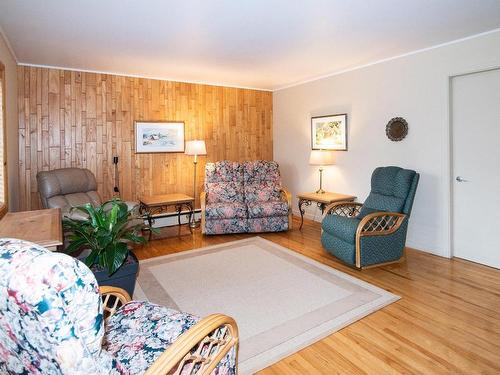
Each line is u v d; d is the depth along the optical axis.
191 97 5.12
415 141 3.73
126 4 2.41
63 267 0.81
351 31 3.00
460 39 3.25
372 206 3.65
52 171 3.67
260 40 3.23
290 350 1.97
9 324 0.83
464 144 3.40
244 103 5.66
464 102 3.37
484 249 3.32
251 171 5.02
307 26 2.87
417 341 2.04
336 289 2.80
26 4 2.40
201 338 1.12
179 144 5.05
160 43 3.30
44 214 2.38
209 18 2.68
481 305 2.50
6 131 2.98
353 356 1.91
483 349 1.95
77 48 3.43
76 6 2.44
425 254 3.67
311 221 5.29
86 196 3.85
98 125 4.41
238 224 4.48
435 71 3.49
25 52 3.53
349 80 4.48
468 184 3.40
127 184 4.68
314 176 5.19
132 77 4.62
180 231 4.73
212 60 3.93
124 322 1.46
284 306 2.51
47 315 0.76
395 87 3.90
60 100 4.15
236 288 2.84
